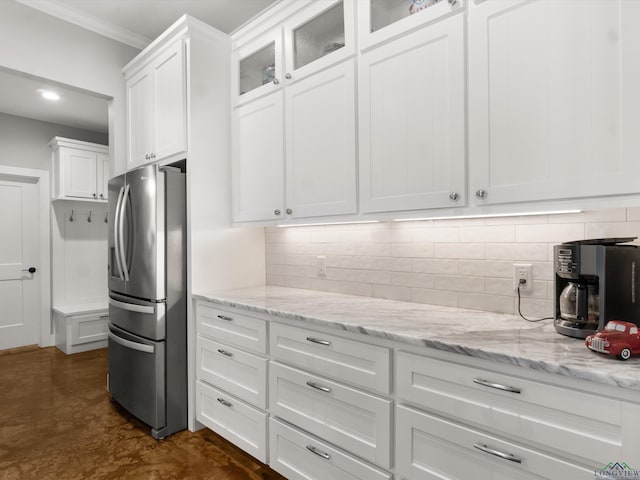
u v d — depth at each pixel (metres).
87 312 4.02
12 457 1.98
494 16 1.29
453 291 1.74
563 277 1.23
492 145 1.29
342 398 1.45
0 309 4.00
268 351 1.77
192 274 2.22
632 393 0.85
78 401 2.72
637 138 1.04
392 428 1.31
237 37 2.34
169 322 2.18
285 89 2.04
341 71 1.75
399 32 1.53
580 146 1.12
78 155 4.16
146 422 2.21
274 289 2.41
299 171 1.97
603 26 1.09
